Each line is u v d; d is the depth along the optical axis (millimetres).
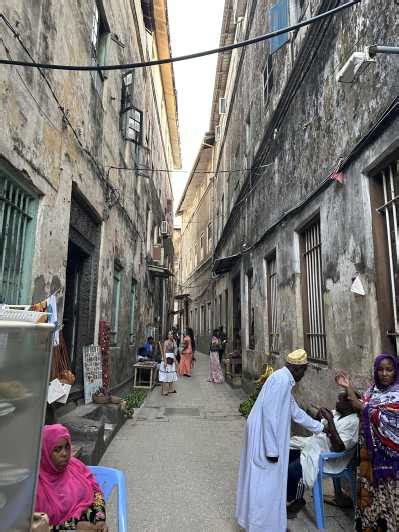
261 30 10727
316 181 5945
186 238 38688
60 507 2514
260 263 9922
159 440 6602
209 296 24469
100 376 7363
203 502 4270
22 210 4426
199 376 15836
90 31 6762
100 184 7656
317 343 6141
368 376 4250
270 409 3510
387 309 4109
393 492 2924
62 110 5336
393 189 4059
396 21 3768
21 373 1494
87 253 7379
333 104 5332
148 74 15117
